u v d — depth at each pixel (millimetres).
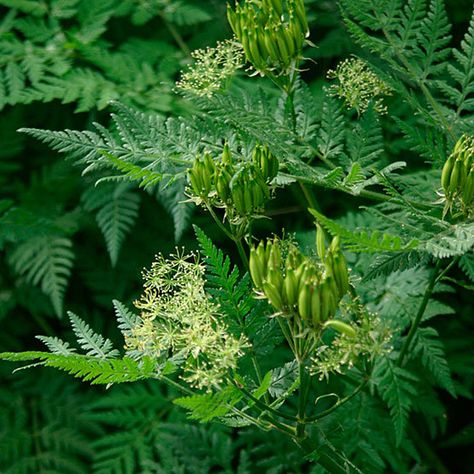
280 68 2695
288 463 3576
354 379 3256
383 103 3992
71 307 4566
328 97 2855
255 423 2301
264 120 2689
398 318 3367
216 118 2635
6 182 4641
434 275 2797
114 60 4230
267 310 2438
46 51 4242
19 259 4195
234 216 2342
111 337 4438
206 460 3645
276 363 3734
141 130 2658
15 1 4367
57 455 4242
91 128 4160
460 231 2170
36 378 4496
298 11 2518
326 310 1928
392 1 2947
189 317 2180
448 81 4121
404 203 2295
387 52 2945
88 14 4371
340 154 2746
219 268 2389
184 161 2629
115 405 4027
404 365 3418
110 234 4000
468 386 3678
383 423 3330
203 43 4453
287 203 4484
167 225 4461
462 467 4035
